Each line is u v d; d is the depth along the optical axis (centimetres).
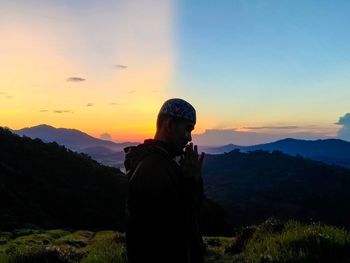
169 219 268
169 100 304
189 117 300
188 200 280
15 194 6125
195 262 297
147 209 269
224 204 14162
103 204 6775
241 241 1196
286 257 825
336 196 16675
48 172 8025
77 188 7319
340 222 12475
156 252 268
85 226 5869
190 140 304
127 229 286
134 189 275
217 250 1219
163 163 279
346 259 811
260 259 880
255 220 11988
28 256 1005
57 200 6512
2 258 995
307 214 13788
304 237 905
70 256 1095
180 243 273
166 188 271
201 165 291
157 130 305
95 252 1047
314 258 806
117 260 916
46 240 2006
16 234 2466
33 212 5506
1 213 4947
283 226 1202
